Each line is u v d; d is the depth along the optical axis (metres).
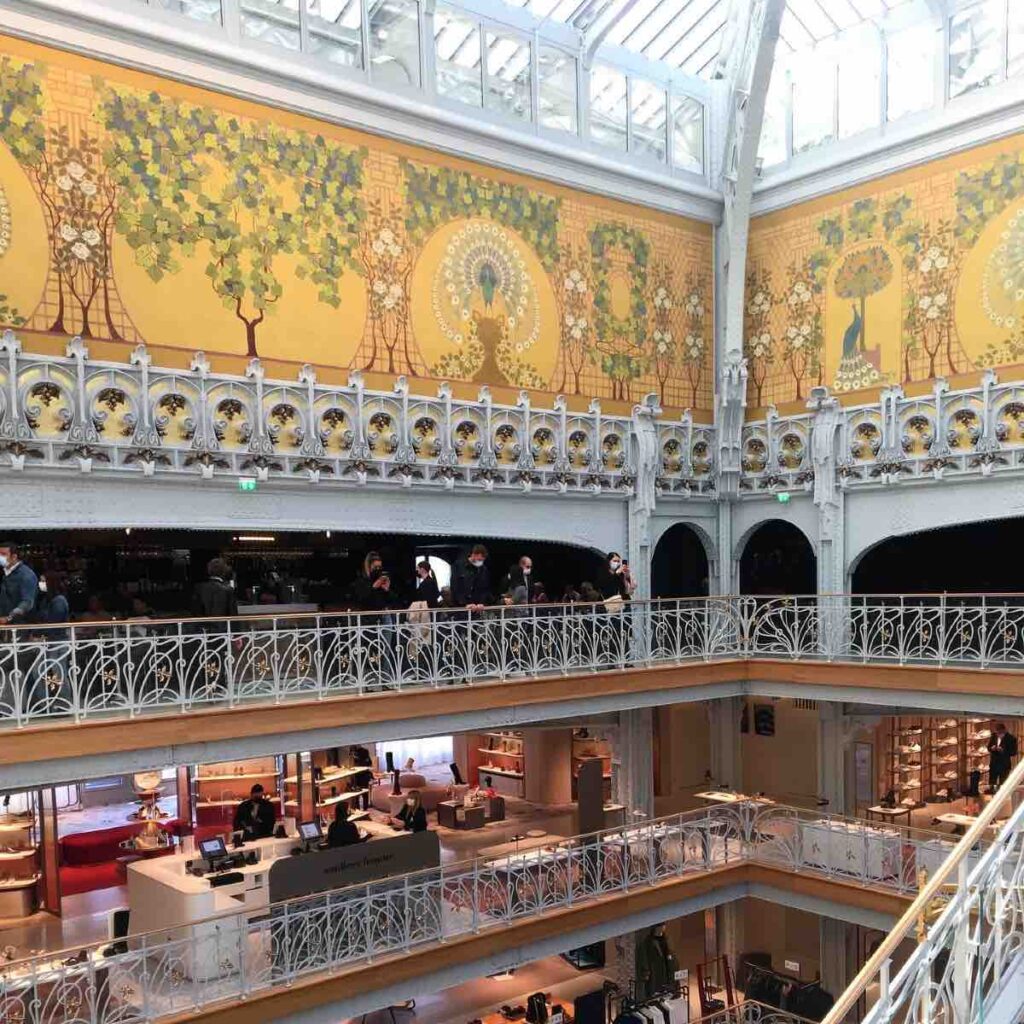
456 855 17.27
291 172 14.17
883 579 19.62
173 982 11.07
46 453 11.91
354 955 11.81
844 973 17.95
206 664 11.42
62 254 12.20
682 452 19.00
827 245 18.12
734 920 19.72
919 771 22.36
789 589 20.67
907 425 16.78
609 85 18.12
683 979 16.48
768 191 19.03
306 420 14.09
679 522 19.08
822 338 18.22
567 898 13.91
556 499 17.19
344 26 14.73
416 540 19.36
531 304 16.92
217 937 10.79
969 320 16.06
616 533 18.12
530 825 19.58
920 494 16.72
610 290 18.03
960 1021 4.72
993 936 5.29
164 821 17.78
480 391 16.11
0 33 11.76
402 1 15.34
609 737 18.64
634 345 18.38
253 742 11.56
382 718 12.55
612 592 15.93
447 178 15.88
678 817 15.54
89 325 12.40
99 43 12.42
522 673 14.26
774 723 21.58
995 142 15.73
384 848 13.05
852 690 15.42
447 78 16.00
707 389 19.55
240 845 13.56
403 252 15.34
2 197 11.78
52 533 15.44
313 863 12.37
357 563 18.75
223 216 13.54
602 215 17.95
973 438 15.86
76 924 14.82
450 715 13.34
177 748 10.99
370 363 14.93
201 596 12.52
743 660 16.73
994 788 18.09
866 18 17.23
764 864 15.86
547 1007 15.27
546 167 17.05
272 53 13.96
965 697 14.17
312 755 18.09
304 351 14.27
